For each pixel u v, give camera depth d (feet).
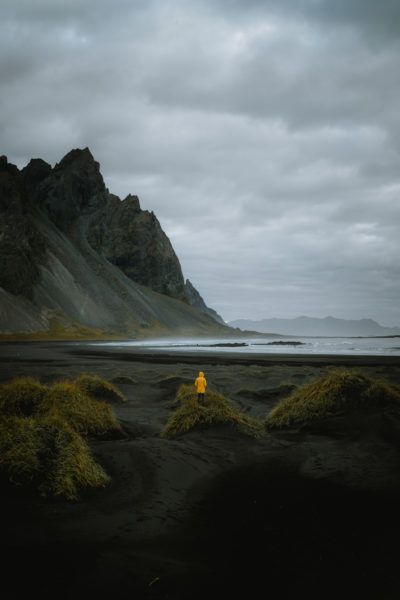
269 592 12.46
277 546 15.57
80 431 34.96
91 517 18.52
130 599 11.91
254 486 23.17
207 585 12.84
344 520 17.88
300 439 34.68
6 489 21.09
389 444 30.09
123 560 14.38
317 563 14.20
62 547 15.30
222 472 26.14
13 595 11.86
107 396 55.01
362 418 36.94
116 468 26.25
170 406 51.37
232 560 14.52
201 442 33.40
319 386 43.19
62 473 22.13
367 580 13.05
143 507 19.92
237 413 40.09
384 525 17.17
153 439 33.81
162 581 13.00
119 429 37.65
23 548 15.14
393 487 21.98
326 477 24.26
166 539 16.22
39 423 25.76
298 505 19.88
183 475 25.34
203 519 18.38
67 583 12.67
